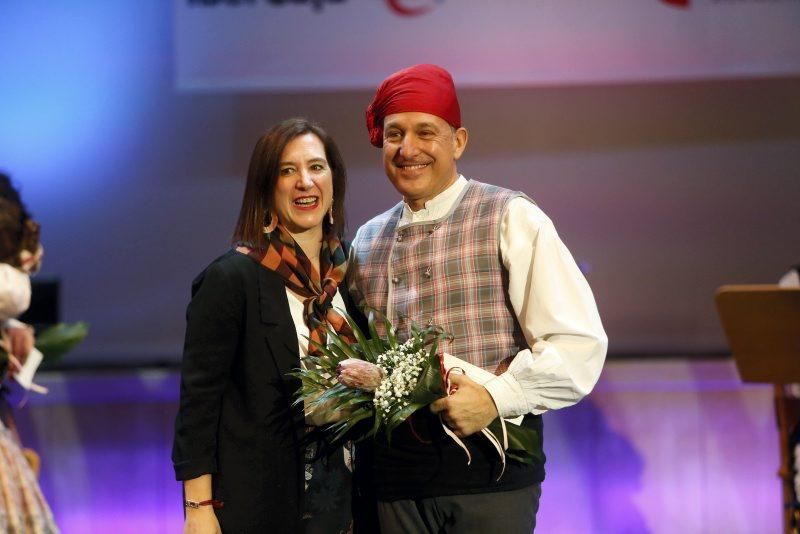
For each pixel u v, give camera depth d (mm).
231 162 11406
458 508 5145
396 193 11359
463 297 5188
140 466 10797
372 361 5059
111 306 11492
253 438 5301
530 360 4988
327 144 5582
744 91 11195
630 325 11383
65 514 10742
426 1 11078
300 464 5320
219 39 11258
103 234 11477
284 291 5422
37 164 11430
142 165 11438
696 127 11250
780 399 7406
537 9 11094
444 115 5281
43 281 10656
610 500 10594
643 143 11281
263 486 5281
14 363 6039
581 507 10602
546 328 5035
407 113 5266
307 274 5496
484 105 11266
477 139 11281
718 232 11312
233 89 11297
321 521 5453
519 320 5164
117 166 11453
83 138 11430
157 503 10766
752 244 11281
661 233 11336
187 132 11398
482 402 4914
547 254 5094
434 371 4863
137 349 11492
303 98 11305
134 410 10859
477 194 5383
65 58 11406
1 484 5812
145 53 11383
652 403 10695
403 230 5469
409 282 5352
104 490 10789
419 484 5184
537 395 4988
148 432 10852
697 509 10547
